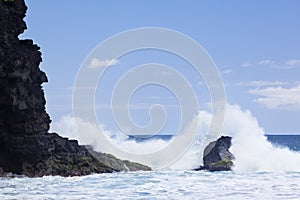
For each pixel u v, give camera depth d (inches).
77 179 1635.1
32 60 1834.4
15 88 1759.4
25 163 1786.4
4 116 1775.3
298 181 1561.3
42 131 1828.2
